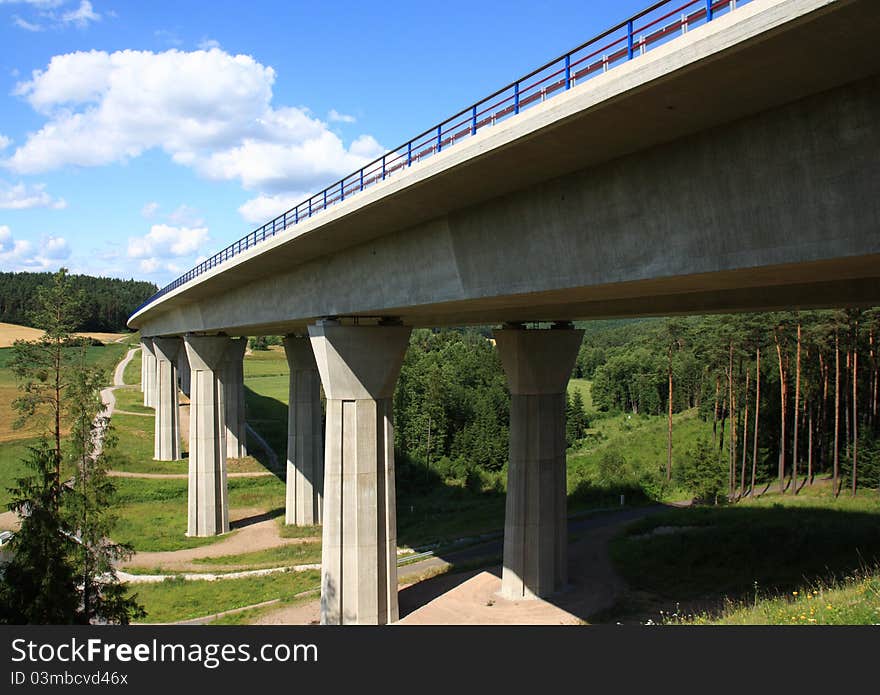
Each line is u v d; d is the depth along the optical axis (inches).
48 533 916.6
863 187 398.0
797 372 2059.5
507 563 1179.3
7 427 3041.3
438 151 738.8
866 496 1893.5
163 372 2770.7
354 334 1067.9
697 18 433.4
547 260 651.5
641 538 1549.0
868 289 680.4
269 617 1174.3
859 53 368.2
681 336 3363.7
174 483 2362.2
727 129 473.1
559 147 542.0
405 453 3080.7
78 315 1556.3
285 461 2753.4
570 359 1163.3
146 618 1237.1
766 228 451.8
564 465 1195.9
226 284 1588.3
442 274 823.1
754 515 1648.6
